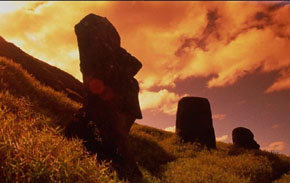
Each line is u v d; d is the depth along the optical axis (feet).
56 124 30.58
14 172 13.17
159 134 70.79
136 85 32.32
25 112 24.82
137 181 26.53
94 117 28.99
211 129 67.97
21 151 13.98
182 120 67.46
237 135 73.15
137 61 32.40
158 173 34.45
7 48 66.64
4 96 27.20
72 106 40.98
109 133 28.99
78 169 14.58
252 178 38.58
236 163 43.11
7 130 16.02
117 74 30.35
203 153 53.88
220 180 33.35
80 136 28.32
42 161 13.58
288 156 58.85
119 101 30.01
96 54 29.94
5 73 37.76
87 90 29.78
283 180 40.68
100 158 27.32
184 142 65.16
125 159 29.19
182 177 32.63
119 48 31.96
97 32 30.30
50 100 39.22
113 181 16.29
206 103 68.90
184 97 69.67
